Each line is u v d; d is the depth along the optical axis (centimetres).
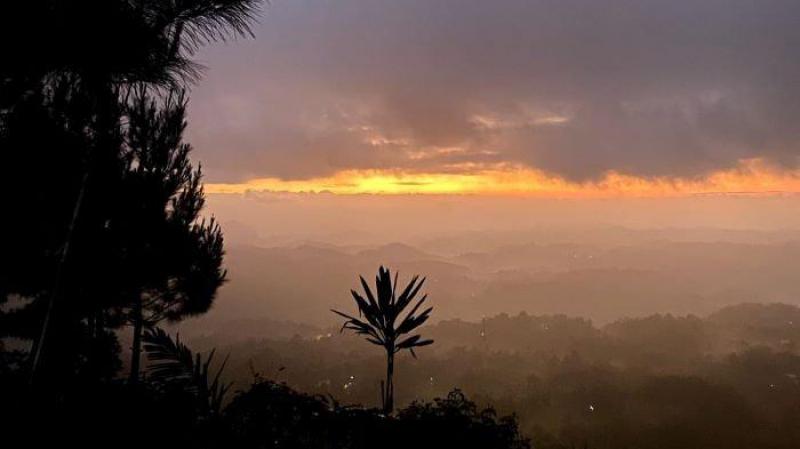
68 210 340
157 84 229
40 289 380
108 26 193
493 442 251
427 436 247
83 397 235
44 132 268
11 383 260
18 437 201
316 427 244
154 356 248
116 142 314
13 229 329
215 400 242
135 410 227
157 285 461
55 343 239
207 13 213
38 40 188
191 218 511
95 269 361
